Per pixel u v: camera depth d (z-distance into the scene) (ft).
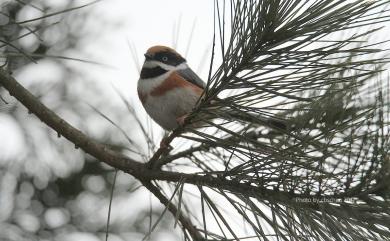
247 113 16.03
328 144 14.69
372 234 14.25
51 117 21.01
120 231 27.25
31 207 26.84
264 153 16.11
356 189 14.62
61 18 26.55
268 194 16.06
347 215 14.67
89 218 27.32
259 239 14.89
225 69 15.53
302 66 14.78
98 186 27.94
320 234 14.70
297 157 15.23
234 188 16.83
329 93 15.69
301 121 16.33
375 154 14.23
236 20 15.17
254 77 15.34
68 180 27.68
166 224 27.76
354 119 14.78
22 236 25.84
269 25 14.48
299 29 14.30
